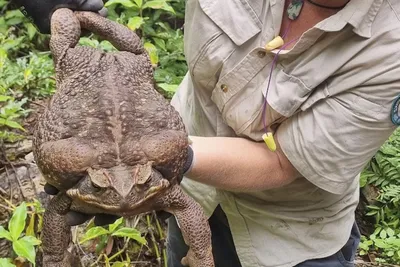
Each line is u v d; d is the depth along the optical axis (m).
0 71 2.20
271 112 1.33
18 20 2.66
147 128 1.08
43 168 1.06
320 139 1.30
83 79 1.13
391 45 1.25
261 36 1.35
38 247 1.81
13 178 2.01
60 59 1.19
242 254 1.56
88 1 1.29
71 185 1.05
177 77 2.23
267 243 1.53
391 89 1.26
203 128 1.54
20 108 2.05
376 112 1.27
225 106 1.39
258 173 1.36
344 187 1.36
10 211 1.91
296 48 1.29
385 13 1.25
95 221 1.13
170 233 1.65
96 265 1.86
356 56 1.27
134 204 1.01
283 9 1.33
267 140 1.33
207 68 1.40
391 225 2.24
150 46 2.17
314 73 1.29
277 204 1.51
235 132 1.42
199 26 1.39
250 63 1.34
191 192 1.57
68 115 1.08
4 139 2.09
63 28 1.23
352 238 1.62
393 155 2.26
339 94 1.30
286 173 1.39
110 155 1.03
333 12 1.30
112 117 1.07
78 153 1.03
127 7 2.39
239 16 1.36
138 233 1.75
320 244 1.53
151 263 1.95
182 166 1.11
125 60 1.18
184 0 2.68
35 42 2.66
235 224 1.55
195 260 1.15
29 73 2.19
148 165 1.03
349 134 1.29
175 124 1.11
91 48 1.21
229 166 1.32
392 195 2.18
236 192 1.51
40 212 1.85
